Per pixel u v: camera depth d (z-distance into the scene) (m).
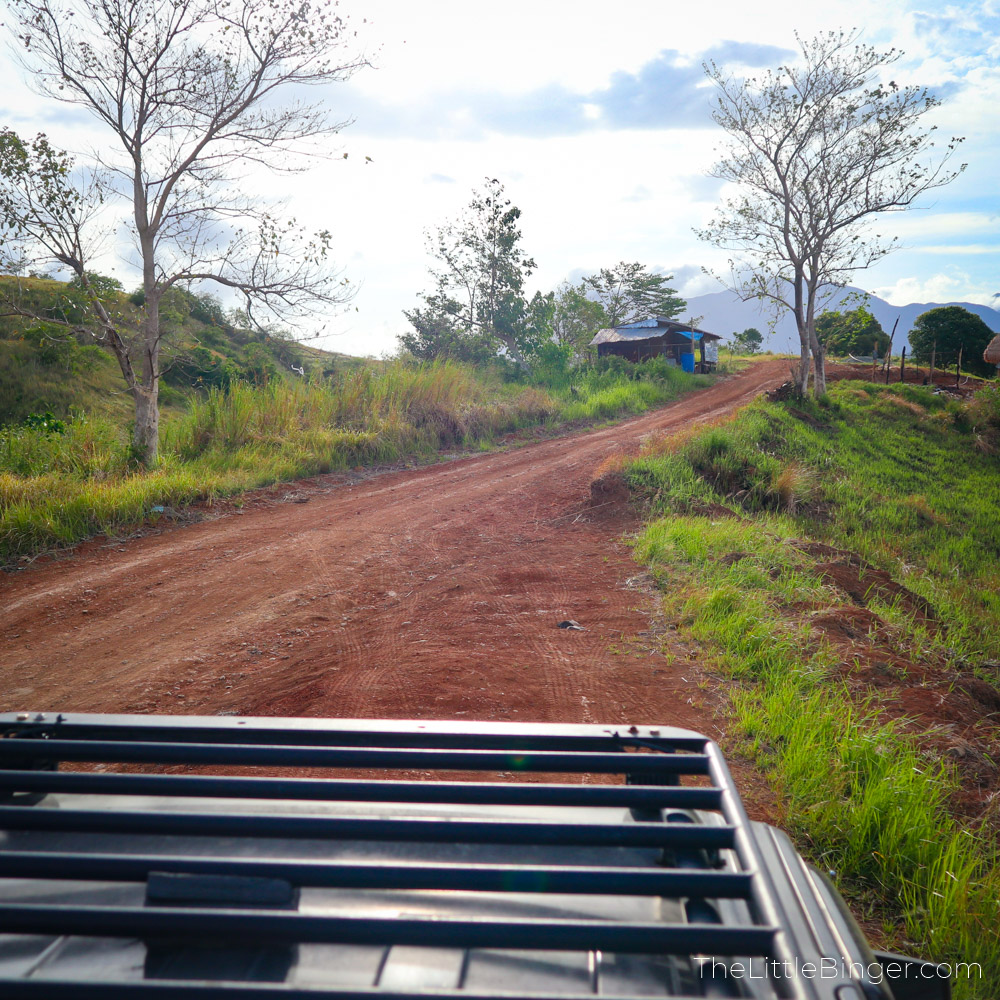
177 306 15.23
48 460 12.13
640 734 1.63
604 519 10.94
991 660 7.52
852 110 26.88
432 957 1.19
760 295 29.78
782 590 7.69
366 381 18.92
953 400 34.59
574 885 1.07
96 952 1.15
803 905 1.31
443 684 5.33
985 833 3.63
